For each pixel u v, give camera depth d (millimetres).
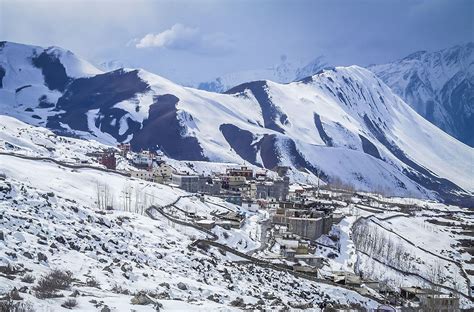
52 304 46750
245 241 178125
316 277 142500
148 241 109875
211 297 70938
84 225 97312
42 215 90875
